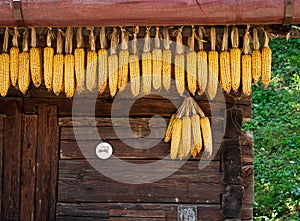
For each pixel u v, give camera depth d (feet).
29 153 14.57
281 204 27.27
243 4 10.53
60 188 14.58
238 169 14.47
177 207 14.55
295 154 31.45
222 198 14.49
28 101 14.61
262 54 12.57
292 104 35.68
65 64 12.55
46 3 10.62
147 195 14.61
